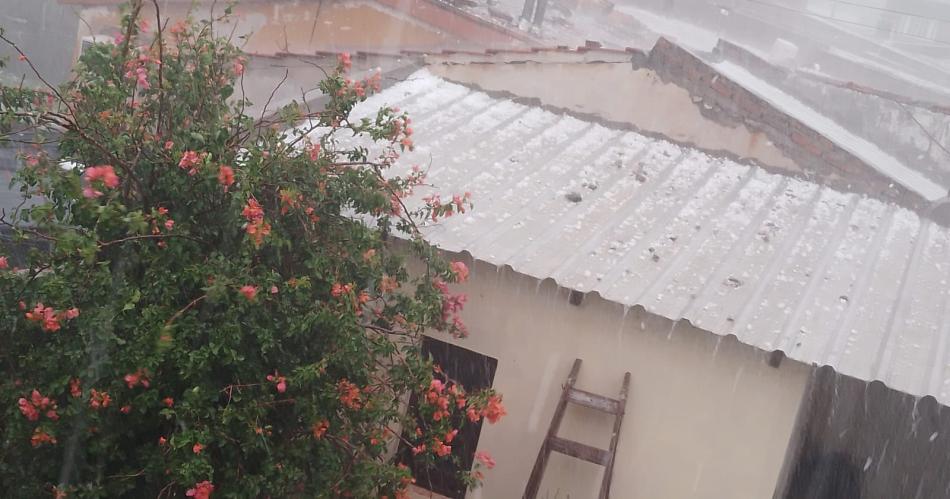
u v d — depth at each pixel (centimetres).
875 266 738
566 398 648
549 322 691
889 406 674
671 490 668
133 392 498
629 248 716
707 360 655
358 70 1108
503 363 704
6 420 500
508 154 854
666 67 929
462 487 720
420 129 880
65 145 534
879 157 1038
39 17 1845
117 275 498
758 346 606
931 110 1174
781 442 643
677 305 645
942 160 1102
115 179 451
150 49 551
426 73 1040
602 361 681
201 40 557
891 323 657
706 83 917
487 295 701
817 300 675
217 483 519
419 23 1458
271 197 545
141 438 526
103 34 1419
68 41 1830
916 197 864
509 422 705
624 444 676
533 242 705
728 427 654
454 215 728
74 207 486
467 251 672
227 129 536
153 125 554
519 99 991
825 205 841
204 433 474
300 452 522
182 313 495
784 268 714
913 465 714
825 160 891
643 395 672
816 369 621
